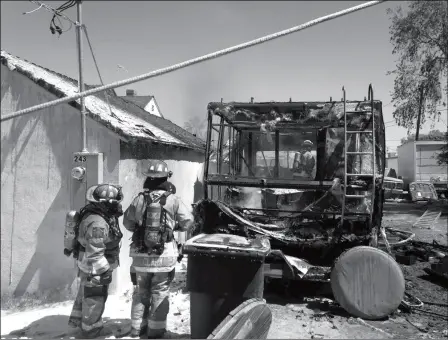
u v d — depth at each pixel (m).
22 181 6.54
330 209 6.43
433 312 5.89
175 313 5.20
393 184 25.64
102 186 4.11
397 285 5.41
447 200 23.80
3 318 5.02
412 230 14.06
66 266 6.30
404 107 25.61
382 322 5.42
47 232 6.40
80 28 6.04
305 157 6.60
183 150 10.08
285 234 6.18
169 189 4.17
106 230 3.99
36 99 6.51
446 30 24.17
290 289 6.68
